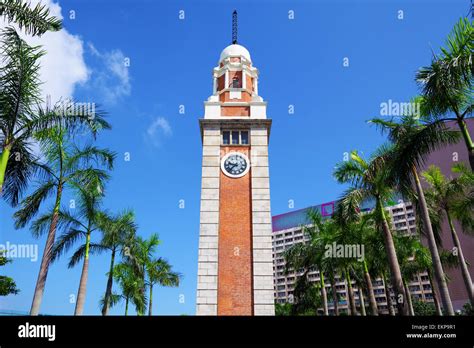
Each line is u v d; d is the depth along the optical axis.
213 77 46.53
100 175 24.53
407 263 48.12
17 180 19.81
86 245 29.12
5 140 17.08
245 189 37.25
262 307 32.19
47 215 27.11
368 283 34.62
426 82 17.69
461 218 34.59
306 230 42.59
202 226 35.34
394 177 20.64
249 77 46.12
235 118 40.19
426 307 75.75
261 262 33.88
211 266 33.75
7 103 17.06
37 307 21.19
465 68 16.47
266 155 38.75
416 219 28.70
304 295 56.78
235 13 51.22
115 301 44.81
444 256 44.06
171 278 48.41
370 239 35.97
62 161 23.95
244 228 35.47
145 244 43.66
